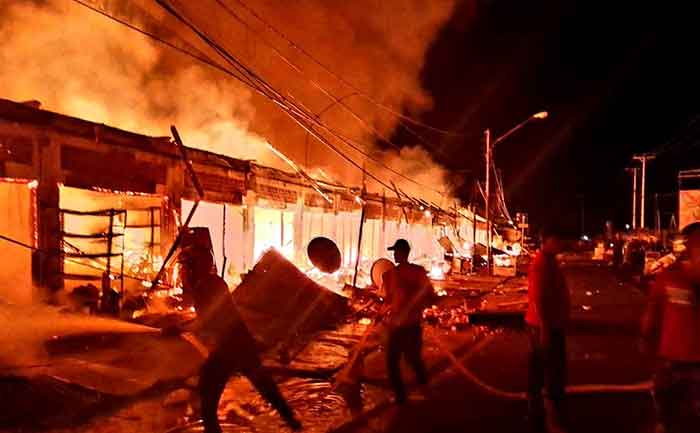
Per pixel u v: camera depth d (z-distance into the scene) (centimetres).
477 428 657
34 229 1042
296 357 1013
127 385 732
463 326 1403
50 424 613
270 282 1288
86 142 1127
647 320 532
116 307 1102
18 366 730
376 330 1262
